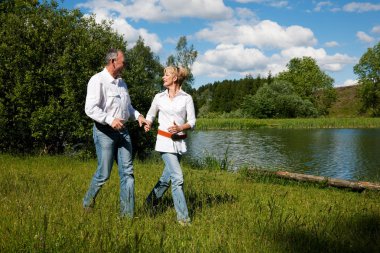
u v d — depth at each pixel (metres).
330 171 17.00
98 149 4.72
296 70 98.75
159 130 4.84
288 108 76.25
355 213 5.37
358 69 86.94
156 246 3.45
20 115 12.72
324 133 42.53
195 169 12.74
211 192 6.76
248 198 6.46
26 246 3.29
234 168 16.17
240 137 36.50
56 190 6.06
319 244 3.82
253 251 3.54
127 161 4.72
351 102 119.12
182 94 4.86
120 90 4.79
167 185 5.18
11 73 12.90
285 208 5.70
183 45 69.69
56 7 14.03
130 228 3.91
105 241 3.34
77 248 3.25
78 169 9.52
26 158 11.38
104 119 4.49
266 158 21.08
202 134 40.97
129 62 15.78
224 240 3.69
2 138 13.51
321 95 98.69
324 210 5.46
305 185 9.88
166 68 4.89
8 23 13.19
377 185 8.99
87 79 12.90
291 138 35.25
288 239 3.87
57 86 13.13
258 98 77.50
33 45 13.28
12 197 5.29
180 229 4.24
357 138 35.19
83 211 4.52
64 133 13.71
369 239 4.08
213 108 128.50
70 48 13.35
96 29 14.61
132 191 4.69
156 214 4.93
